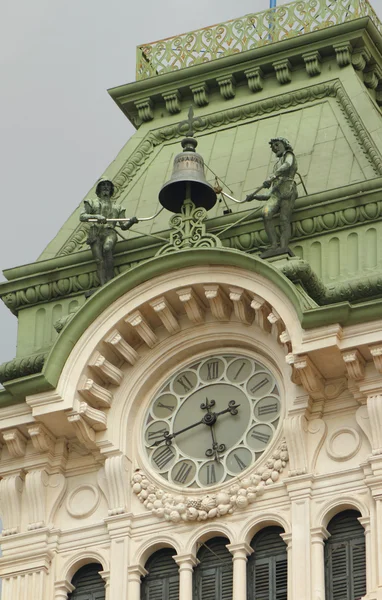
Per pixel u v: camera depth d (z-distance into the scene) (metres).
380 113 80.50
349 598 71.06
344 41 81.50
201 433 74.50
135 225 78.75
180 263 74.56
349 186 75.62
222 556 72.88
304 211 75.69
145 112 83.06
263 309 73.75
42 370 74.69
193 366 75.44
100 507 74.75
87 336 74.88
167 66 83.50
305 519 72.00
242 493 72.88
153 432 74.94
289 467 72.94
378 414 72.38
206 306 75.06
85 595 74.06
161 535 73.44
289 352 73.44
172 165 81.00
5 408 75.50
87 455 75.44
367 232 75.25
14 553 74.56
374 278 73.56
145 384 75.38
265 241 75.81
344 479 72.31
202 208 75.62
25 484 75.31
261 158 79.50
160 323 75.50
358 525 71.94
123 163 81.44
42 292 77.94
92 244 76.81
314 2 82.75
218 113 81.88
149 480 74.25
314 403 73.50
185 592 72.38
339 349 72.44
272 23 82.88
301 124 80.19
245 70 82.12
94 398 74.88
